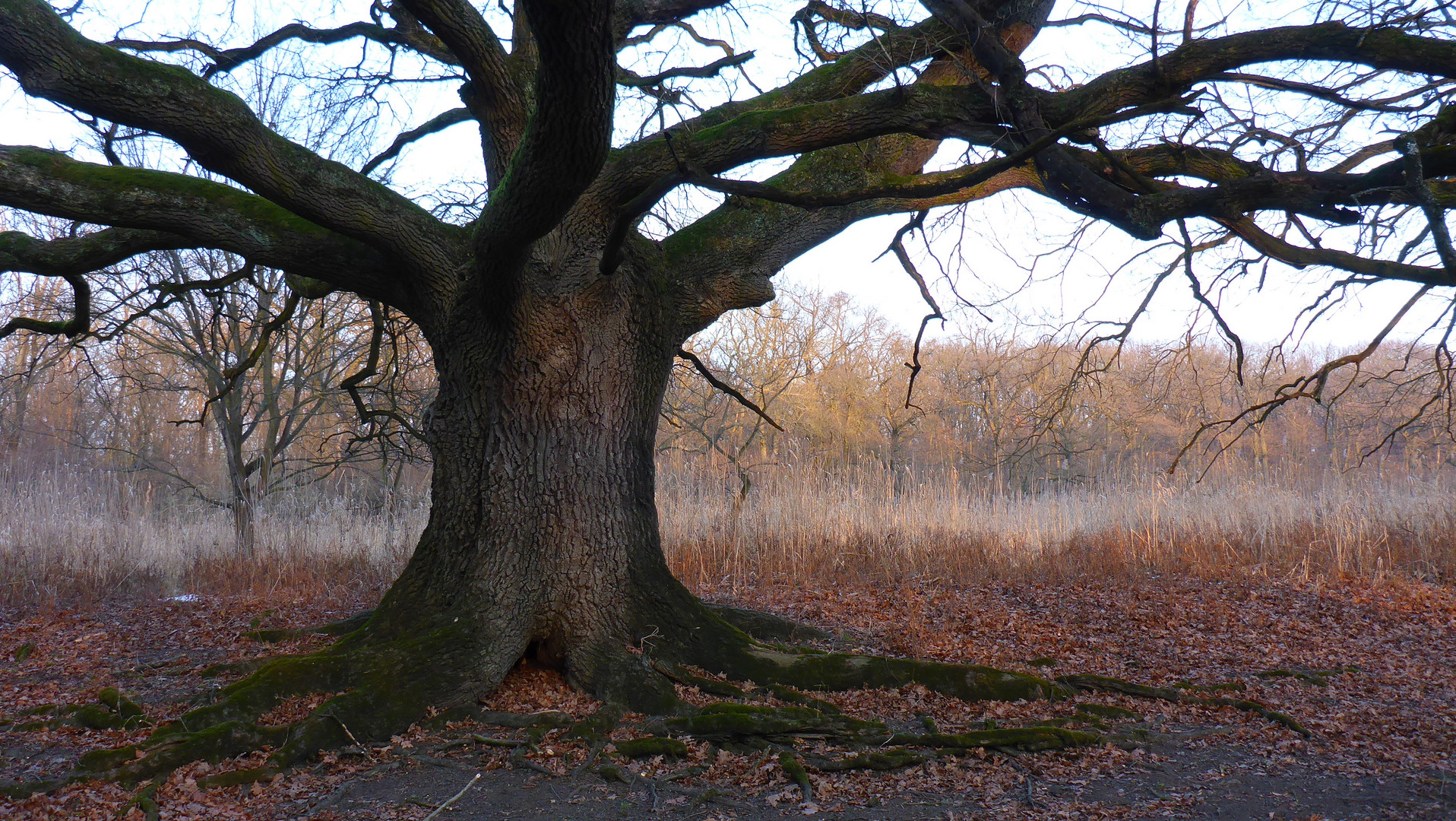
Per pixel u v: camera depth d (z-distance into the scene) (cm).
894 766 508
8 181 539
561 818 450
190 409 2562
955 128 556
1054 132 455
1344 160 601
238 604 1105
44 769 512
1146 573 1187
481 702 598
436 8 614
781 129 568
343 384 988
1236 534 1330
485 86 666
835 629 854
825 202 485
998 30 680
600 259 642
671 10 776
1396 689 696
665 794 480
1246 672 744
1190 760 530
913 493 1495
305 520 1564
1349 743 559
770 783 492
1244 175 611
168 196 584
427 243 621
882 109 554
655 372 691
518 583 633
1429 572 1133
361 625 817
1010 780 494
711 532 1330
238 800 468
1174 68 518
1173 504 1434
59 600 1141
